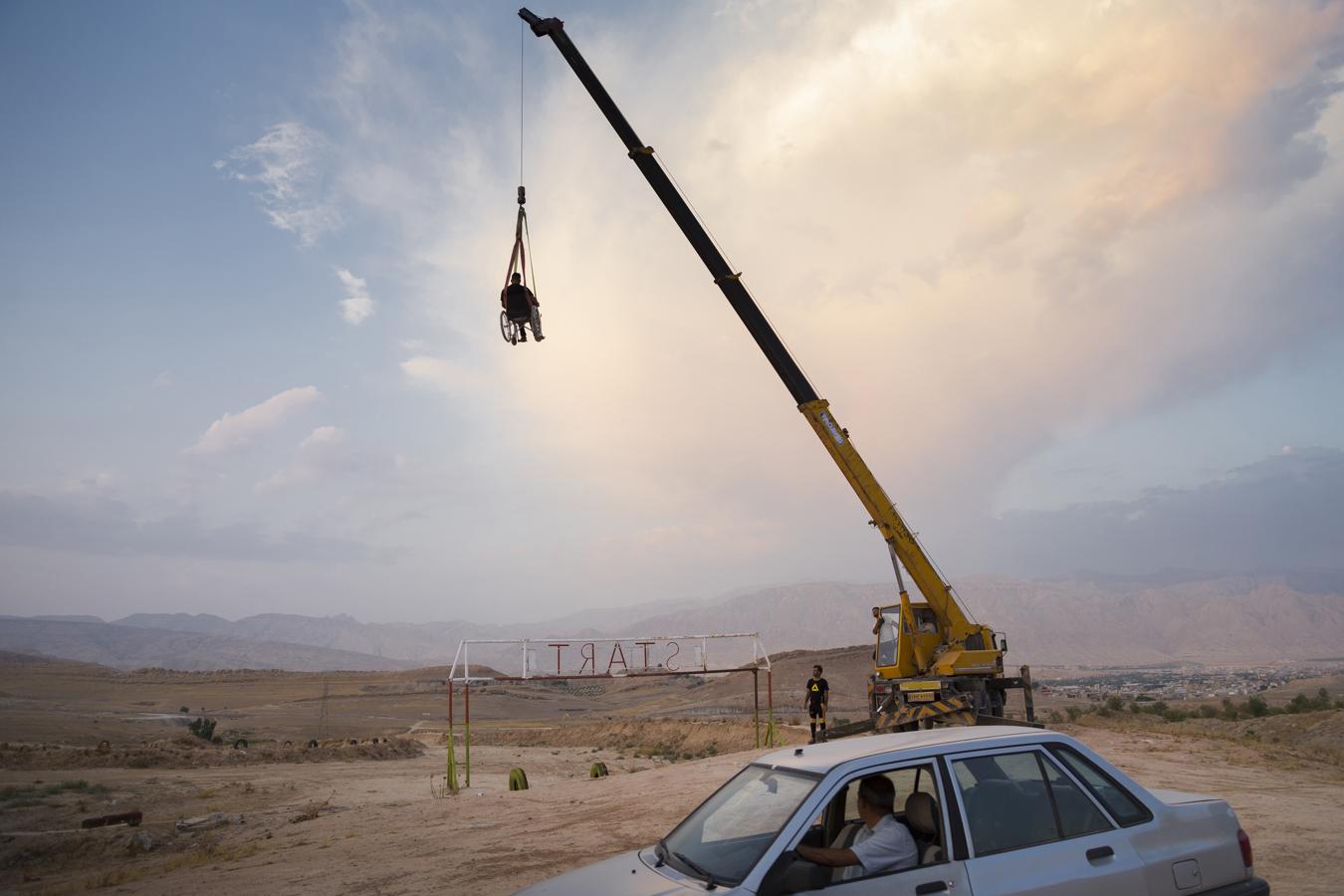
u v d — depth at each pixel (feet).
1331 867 31.50
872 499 73.51
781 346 75.25
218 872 47.93
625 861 18.17
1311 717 111.65
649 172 74.43
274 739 233.35
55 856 73.82
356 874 41.45
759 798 17.69
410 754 176.24
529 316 56.44
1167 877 17.62
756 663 87.30
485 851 43.91
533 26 73.67
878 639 75.72
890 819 16.79
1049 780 17.81
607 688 500.74
